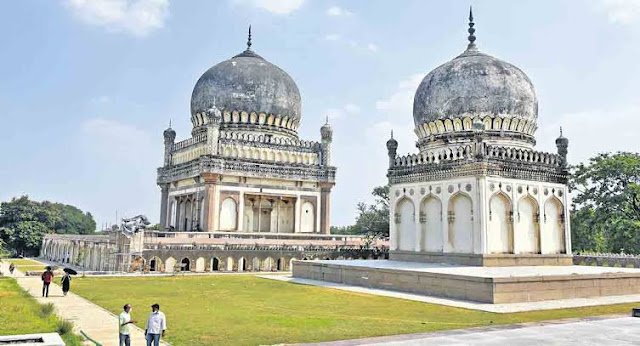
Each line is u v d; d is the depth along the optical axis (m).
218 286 21.50
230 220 35.16
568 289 17.27
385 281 20.45
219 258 30.16
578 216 34.66
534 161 23.33
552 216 23.77
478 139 21.95
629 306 15.70
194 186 36.12
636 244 33.31
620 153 33.34
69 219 73.00
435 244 23.83
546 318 13.28
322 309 15.00
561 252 23.62
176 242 29.67
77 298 17.47
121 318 9.48
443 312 14.32
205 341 10.62
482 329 11.24
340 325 12.33
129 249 27.91
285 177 37.03
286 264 31.89
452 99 26.08
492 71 26.19
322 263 24.42
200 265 29.66
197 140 36.91
